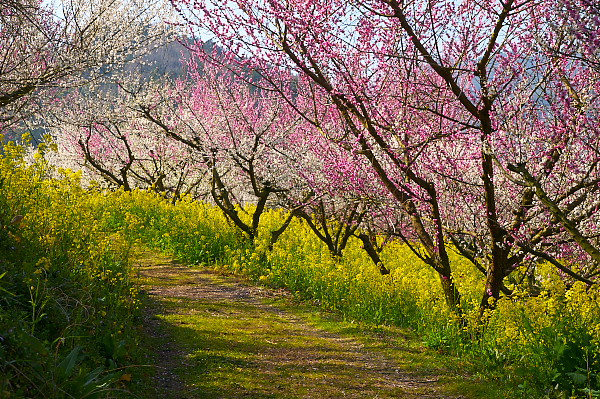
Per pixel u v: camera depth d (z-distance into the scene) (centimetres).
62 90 1036
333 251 1410
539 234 813
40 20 968
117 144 2591
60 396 413
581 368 615
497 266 836
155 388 591
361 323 1017
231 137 1617
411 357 818
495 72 757
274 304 1155
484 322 838
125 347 624
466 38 796
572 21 536
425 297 967
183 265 1509
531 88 758
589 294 735
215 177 1645
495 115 737
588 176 768
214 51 1119
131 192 2216
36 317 528
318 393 644
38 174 812
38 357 432
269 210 2116
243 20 789
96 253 707
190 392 596
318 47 777
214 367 689
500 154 704
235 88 1692
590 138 680
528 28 723
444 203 949
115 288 737
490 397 645
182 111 1939
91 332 580
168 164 2445
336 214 1411
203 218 1747
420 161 843
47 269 612
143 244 1678
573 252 912
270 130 1600
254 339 856
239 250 1477
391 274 1096
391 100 877
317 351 834
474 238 935
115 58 1071
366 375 732
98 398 449
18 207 712
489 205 793
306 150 1345
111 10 1107
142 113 1834
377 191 1010
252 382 652
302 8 749
